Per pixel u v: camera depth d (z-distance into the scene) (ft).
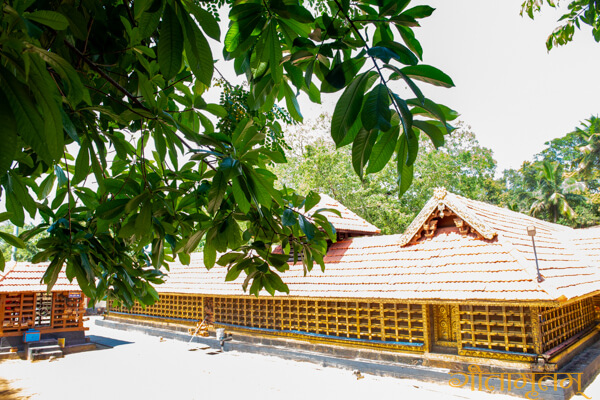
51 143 2.82
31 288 45.85
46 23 3.07
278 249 44.52
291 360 39.01
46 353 43.37
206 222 7.52
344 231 44.16
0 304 44.24
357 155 3.87
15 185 5.68
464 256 32.14
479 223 32.30
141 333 59.16
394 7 4.09
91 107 5.00
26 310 45.96
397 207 73.36
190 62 4.36
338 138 3.65
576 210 118.21
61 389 32.63
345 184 71.41
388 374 32.42
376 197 71.87
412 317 32.86
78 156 5.34
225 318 48.19
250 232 8.25
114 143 6.05
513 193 143.84
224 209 7.32
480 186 84.23
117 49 6.52
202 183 7.68
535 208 121.29
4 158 2.50
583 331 36.60
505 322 28.09
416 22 4.17
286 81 6.11
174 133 6.03
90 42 6.27
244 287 7.46
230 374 35.78
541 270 28.84
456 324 30.30
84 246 7.03
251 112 11.23
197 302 52.34
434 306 32.63
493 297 27.37
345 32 4.42
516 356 27.43
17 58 2.85
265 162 7.28
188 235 7.77
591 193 120.37
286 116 12.63
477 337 29.99
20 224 6.39
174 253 8.46
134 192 6.56
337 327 36.68
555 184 115.75
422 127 4.08
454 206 33.83
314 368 36.11
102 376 36.37
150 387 32.83
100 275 7.85
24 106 2.73
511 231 35.40
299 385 31.55
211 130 7.64
